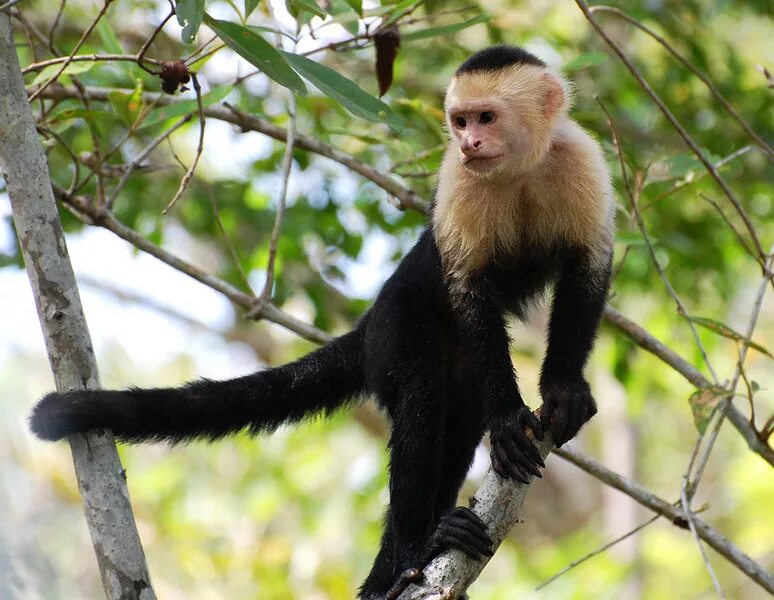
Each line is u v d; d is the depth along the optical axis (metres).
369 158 14.02
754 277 19.11
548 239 8.77
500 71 8.51
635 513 20.91
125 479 6.67
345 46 10.05
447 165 8.72
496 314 8.43
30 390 17.44
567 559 19.56
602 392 22.19
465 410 8.97
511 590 19.16
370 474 19.52
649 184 10.66
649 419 23.47
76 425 6.60
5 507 11.27
